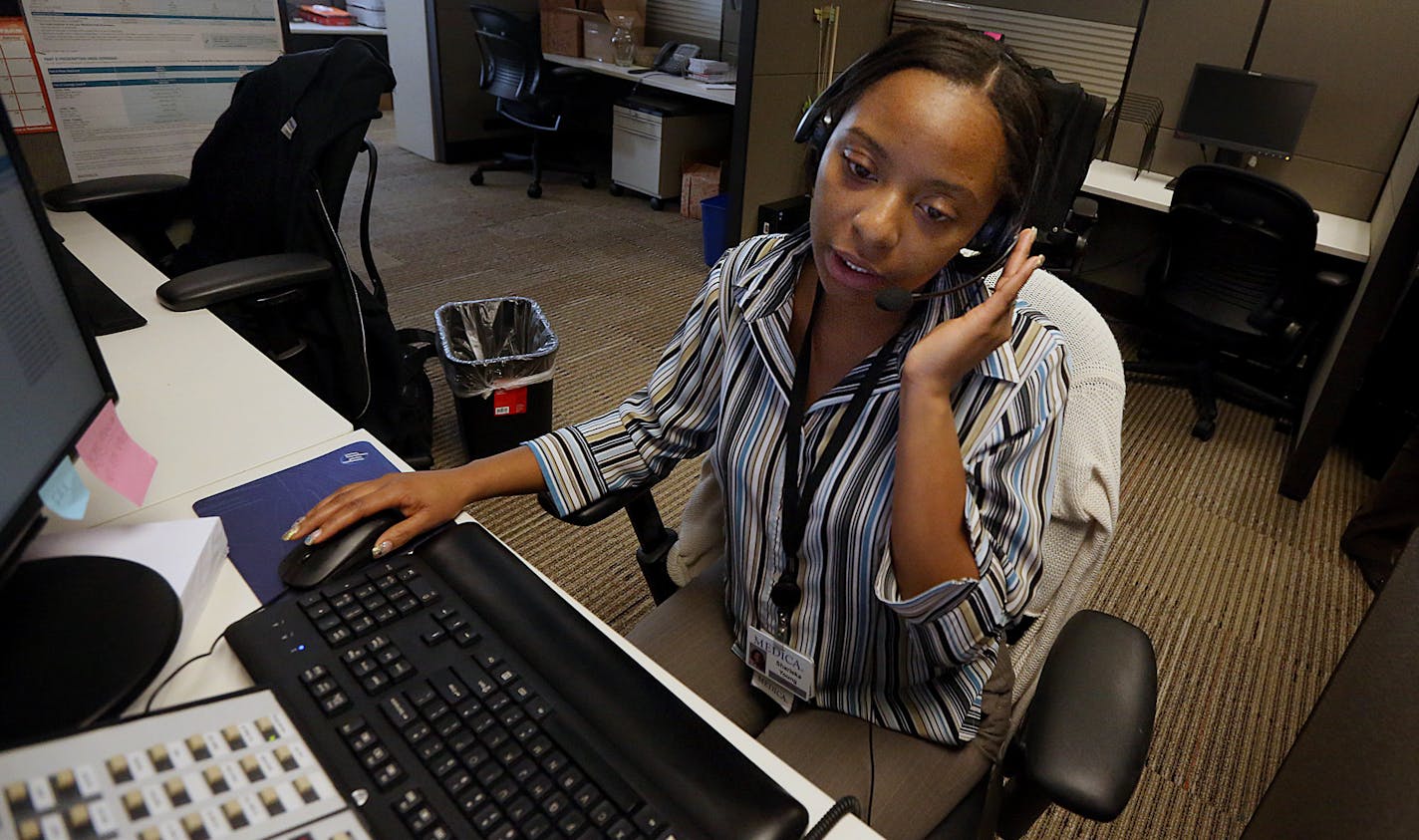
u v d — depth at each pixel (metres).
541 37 4.51
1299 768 0.88
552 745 0.56
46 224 0.64
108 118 1.53
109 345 1.08
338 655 0.61
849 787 0.79
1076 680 0.76
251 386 1.01
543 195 4.34
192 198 1.60
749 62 2.87
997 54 0.62
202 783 0.48
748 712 0.89
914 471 0.68
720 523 1.06
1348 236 2.49
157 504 0.78
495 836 0.49
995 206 0.68
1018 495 0.73
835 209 0.66
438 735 0.55
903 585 0.71
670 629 0.98
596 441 0.93
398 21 4.56
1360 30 2.50
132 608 0.61
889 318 0.77
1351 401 2.31
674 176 4.19
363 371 1.60
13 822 0.43
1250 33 2.69
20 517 0.57
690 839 0.51
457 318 2.11
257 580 0.70
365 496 0.76
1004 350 0.74
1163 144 2.99
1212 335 2.53
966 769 0.82
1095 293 3.39
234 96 1.57
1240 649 1.74
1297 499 2.26
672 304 3.15
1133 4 2.87
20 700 0.54
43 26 1.41
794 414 0.82
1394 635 0.74
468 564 0.72
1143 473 2.35
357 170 4.47
